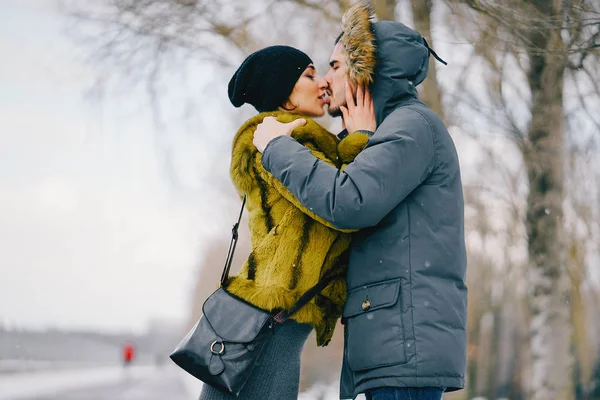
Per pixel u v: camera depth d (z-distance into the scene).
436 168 2.38
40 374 40.09
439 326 2.21
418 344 2.19
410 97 2.58
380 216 2.25
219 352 2.29
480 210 10.95
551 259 9.00
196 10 8.48
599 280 10.77
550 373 8.95
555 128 8.06
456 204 2.39
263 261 2.40
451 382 2.19
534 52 5.23
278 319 2.31
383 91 2.57
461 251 2.37
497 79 7.64
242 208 2.60
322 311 2.43
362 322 2.28
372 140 2.36
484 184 10.30
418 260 2.28
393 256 2.30
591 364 13.91
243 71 2.79
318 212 2.27
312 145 2.49
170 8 8.41
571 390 8.93
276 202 2.45
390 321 2.23
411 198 2.36
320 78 2.83
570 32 4.97
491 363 21.59
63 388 25.09
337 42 2.86
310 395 23.83
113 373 50.72
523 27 4.91
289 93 2.77
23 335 75.44
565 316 8.98
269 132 2.47
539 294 9.09
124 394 22.64
